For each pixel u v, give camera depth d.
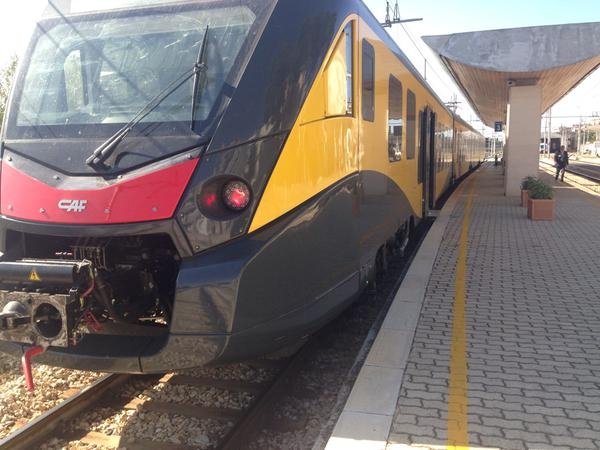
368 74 5.46
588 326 5.47
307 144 3.98
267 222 3.63
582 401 3.91
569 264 8.11
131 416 4.25
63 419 4.10
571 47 14.86
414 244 10.91
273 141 3.69
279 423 4.14
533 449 3.31
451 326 5.52
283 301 3.75
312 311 4.08
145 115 3.79
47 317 3.49
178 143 3.58
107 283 3.70
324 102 4.18
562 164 25.91
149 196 3.45
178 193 3.43
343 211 4.59
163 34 4.13
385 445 3.34
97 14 4.41
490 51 15.22
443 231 11.00
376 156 5.83
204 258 3.43
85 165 3.68
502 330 5.39
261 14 3.95
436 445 3.35
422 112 9.88
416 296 6.40
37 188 3.70
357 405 3.84
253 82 3.71
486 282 7.20
